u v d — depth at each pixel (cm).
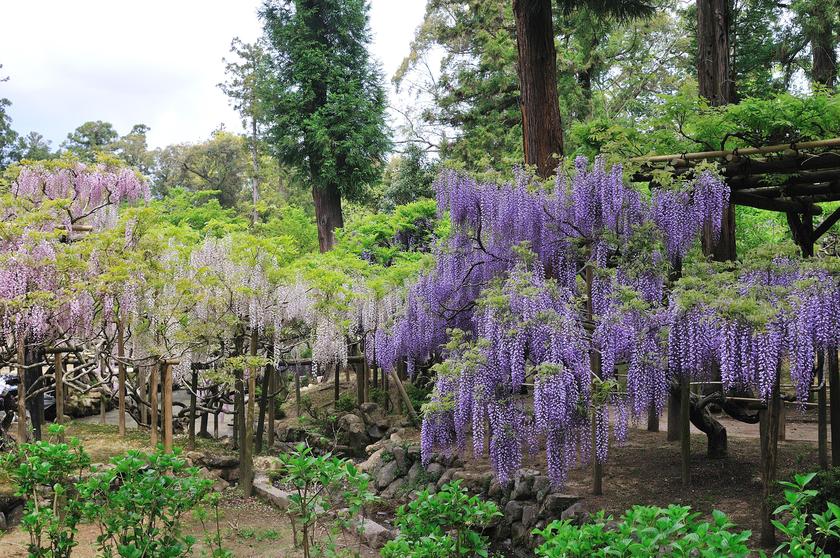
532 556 741
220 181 4669
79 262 962
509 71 2550
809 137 912
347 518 665
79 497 584
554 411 693
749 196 1105
